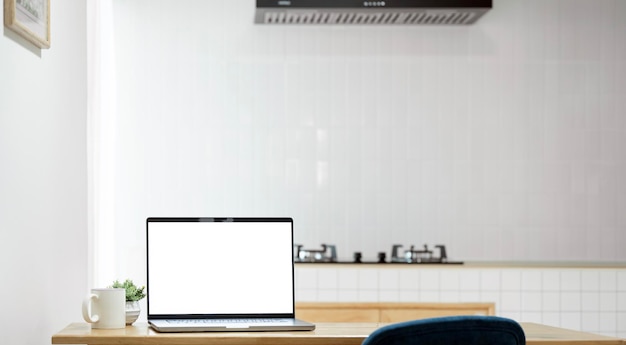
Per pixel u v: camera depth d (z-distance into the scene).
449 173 5.61
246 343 2.26
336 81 5.60
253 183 5.55
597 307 4.61
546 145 5.64
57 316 2.96
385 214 5.59
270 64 5.57
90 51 4.43
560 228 5.63
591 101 5.66
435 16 5.27
